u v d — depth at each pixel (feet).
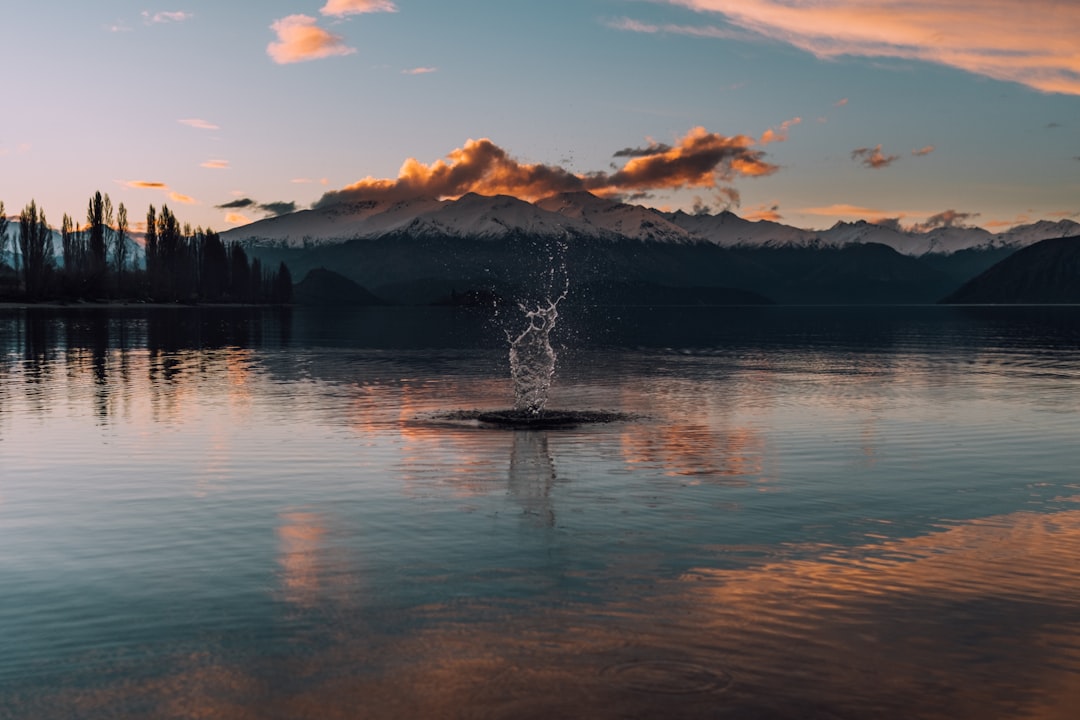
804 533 35.53
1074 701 20.66
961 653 23.30
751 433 64.75
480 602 27.07
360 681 21.66
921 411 78.59
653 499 41.96
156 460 52.95
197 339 213.05
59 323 286.87
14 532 36.01
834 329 352.08
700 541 34.19
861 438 62.39
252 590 28.35
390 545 33.63
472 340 231.30
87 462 52.37
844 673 22.07
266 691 21.17
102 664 22.70
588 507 40.22
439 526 36.60
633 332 317.01
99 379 108.58
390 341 221.05
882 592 28.09
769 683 21.49
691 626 25.08
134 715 20.06
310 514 38.93
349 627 25.08
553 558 31.83
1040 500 42.04
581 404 83.92
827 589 28.40
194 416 73.87
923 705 20.43
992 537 35.06
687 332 318.24
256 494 43.21
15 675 22.04
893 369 132.57
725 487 44.88
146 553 32.78
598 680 21.63
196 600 27.43
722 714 19.95
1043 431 66.28
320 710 20.24
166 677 21.93
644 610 26.35
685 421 71.36
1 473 48.98
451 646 23.70
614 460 52.85
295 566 30.99
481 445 58.54
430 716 19.92
